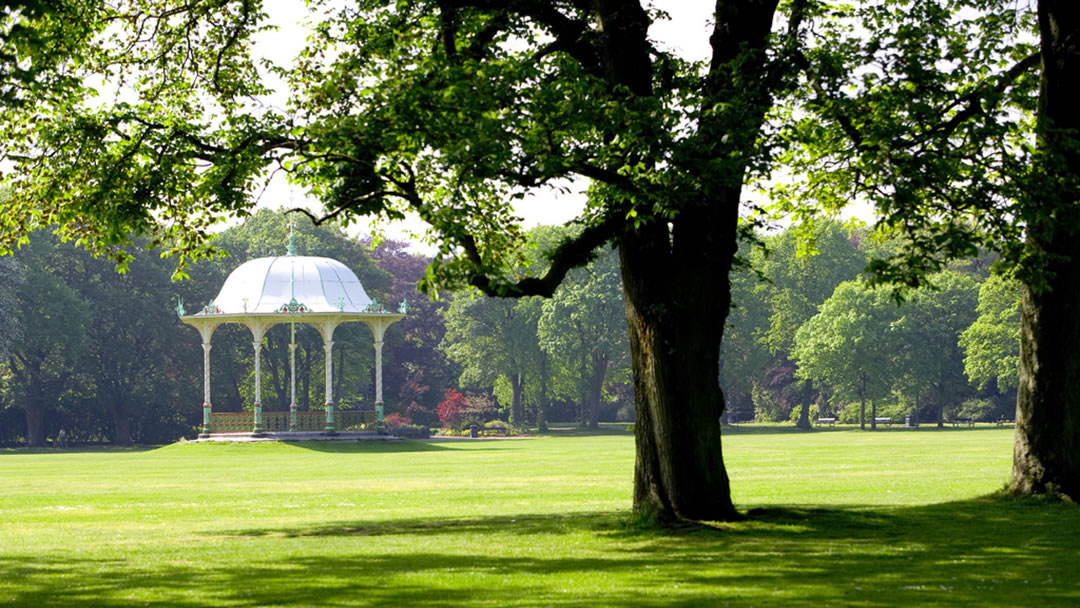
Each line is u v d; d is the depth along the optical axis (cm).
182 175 1955
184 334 9088
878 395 9306
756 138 1742
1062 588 1223
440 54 1761
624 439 7594
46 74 1938
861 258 10519
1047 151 1834
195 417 9475
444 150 1598
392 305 10706
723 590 1234
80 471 4216
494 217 2212
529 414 11556
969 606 1114
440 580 1348
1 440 9038
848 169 2002
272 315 6253
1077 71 2022
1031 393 2130
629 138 1661
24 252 8062
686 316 1906
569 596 1209
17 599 1252
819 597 1178
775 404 11500
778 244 10312
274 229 9769
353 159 1741
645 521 1880
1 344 7144
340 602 1195
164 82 2261
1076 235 2062
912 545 1612
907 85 1944
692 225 1908
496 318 9706
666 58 1975
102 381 8719
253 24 2252
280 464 4616
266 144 1875
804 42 1859
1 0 1041
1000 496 2156
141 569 1504
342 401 9962
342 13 2203
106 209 1920
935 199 1988
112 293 8650
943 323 9631
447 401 9681
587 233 1922
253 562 1561
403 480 3472
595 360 9719
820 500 2425
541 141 1695
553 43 1977
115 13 2177
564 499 2689
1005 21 2206
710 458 1909
